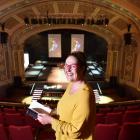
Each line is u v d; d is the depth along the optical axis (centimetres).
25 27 1591
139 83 1396
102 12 1227
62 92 1552
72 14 1312
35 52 2648
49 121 182
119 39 1711
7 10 1116
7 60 1623
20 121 534
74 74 176
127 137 416
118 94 1625
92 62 2627
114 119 555
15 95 1589
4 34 1337
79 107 165
